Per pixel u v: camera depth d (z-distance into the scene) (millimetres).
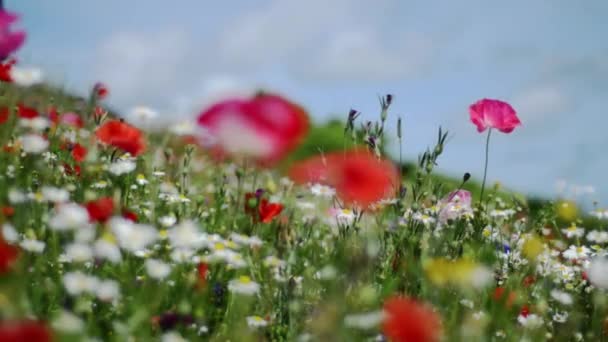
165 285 2408
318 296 2471
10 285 2279
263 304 2490
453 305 2457
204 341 2400
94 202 2439
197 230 2529
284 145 2021
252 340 2406
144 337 2326
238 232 2699
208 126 2008
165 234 2506
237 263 2486
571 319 2611
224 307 2484
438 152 2596
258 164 2160
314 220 2750
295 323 2428
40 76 2707
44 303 2381
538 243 2713
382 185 2193
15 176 2598
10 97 2809
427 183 2684
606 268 2590
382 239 2584
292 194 2859
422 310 2203
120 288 2406
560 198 2986
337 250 2566
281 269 2523
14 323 2104
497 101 2656
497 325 2494
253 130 2000
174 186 2771
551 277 2719
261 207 2607
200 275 2473
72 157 2756
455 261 2514
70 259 2412
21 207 2516
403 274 2514
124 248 2447
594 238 2881
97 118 2723
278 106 2023
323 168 2197
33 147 2627
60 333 2234
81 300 2332
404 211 2645
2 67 2668
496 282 2615
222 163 2912
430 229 2635
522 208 2936
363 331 2385
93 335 2311
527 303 2637
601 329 2607
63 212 2424
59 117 2861
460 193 2744
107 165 2660
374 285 2490
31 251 2406
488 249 2660
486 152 2680
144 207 2691
